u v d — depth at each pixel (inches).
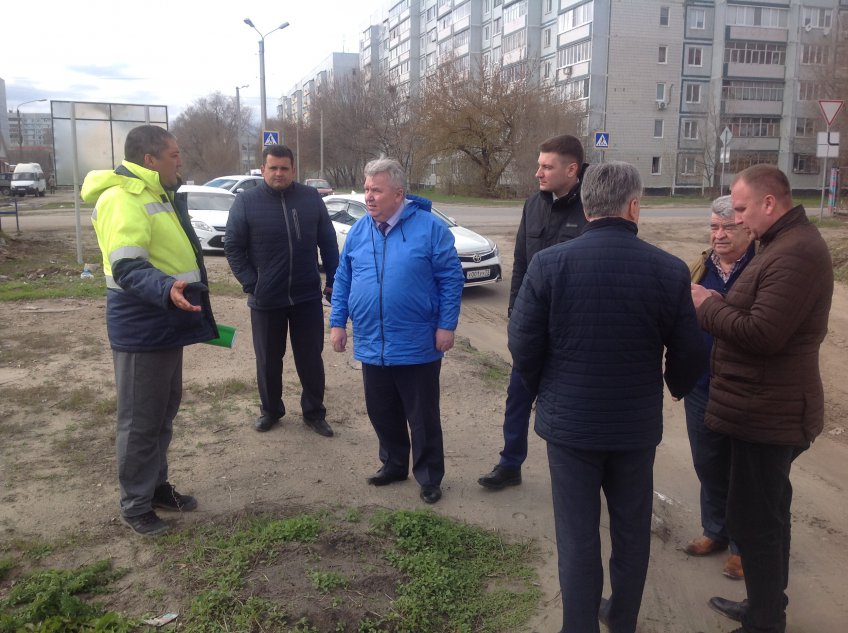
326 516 140.6
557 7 2069.4
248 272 179.0
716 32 1989.4
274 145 175.9
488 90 1617.9
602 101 1945.1
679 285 98.3
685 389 106.5
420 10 3034.0
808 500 163.3
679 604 122.4
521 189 1603.1
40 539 130.3
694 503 159.8
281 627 104.8
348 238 153.9
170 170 128.8
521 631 111.0
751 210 101.4
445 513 147.5
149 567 122.6
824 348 294.8
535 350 102.3
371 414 155.9
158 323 126.9
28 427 183.9
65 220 904.9
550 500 155.2
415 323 145.6
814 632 116.8
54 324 296.2
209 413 199.5
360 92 2306.8
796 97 2015.3
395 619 108.6
